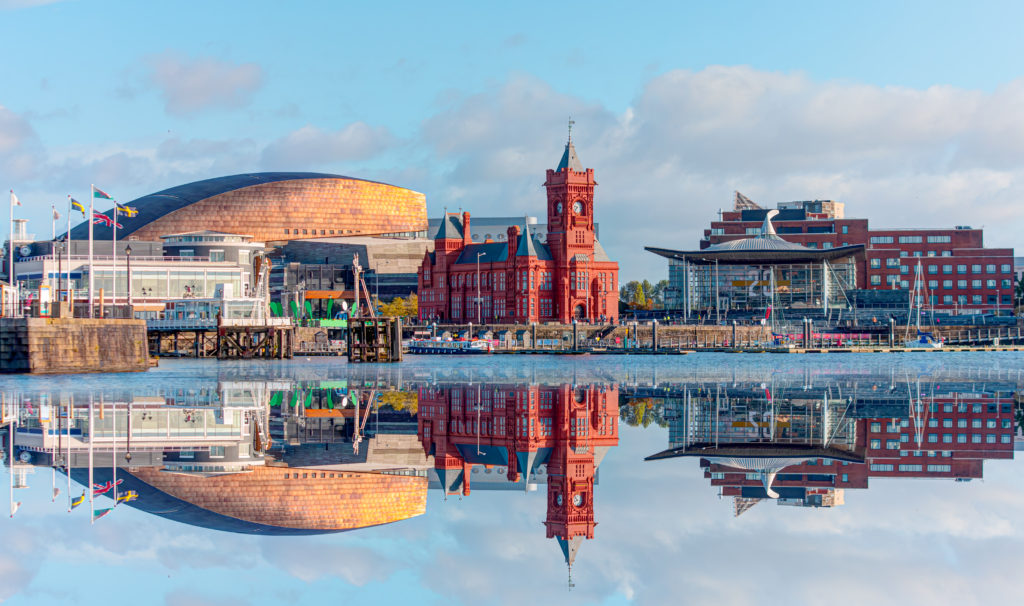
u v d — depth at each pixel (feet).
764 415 233.14
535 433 205.46
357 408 251.19
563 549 118.73
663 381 346.13
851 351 632.79
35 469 162.50
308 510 141.28
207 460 173.58
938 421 220.43
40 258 643.04
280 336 537.24
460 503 144.97
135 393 284.82
